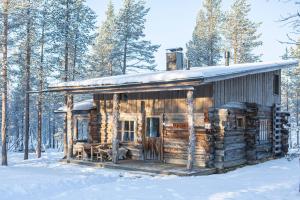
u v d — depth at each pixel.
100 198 10.15
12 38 23.41
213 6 41.16
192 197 9.93
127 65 38.53
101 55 39.19
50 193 11.80
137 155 18.44
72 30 28.02
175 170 14.80
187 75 13.66
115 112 16.94
